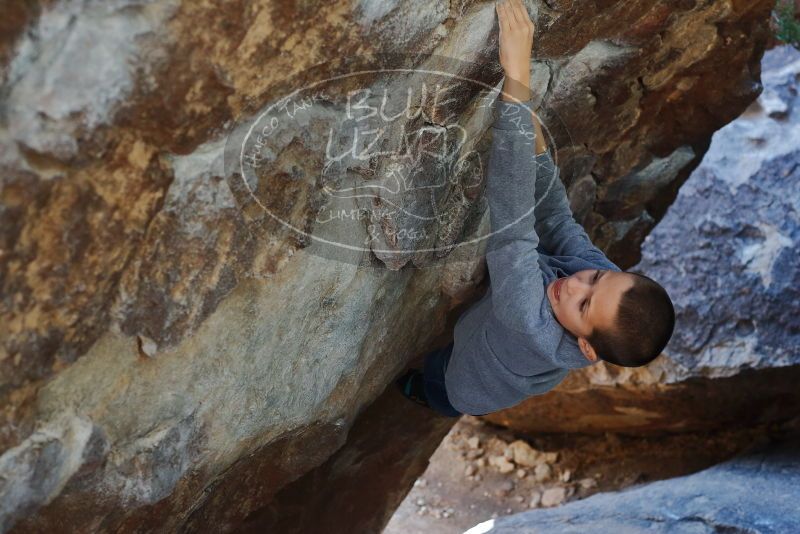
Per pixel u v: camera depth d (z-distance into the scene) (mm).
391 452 3355
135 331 1598
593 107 2619
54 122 1246
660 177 3314
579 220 3230
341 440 2510
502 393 2346
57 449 1585
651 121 2936
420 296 2508
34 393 1504
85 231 1390
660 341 2062
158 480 1795
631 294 2002
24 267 1339
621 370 5047
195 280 1641
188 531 2293
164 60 1315
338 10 1490
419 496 5621
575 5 2117
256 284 1800
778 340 4719
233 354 1854
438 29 1733
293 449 2402
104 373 1619
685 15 2473
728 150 5059
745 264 4848
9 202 1262
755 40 2816
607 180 3115
